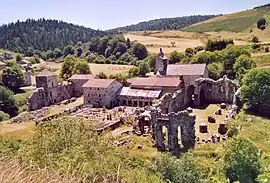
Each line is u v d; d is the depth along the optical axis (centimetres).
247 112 8012
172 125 5766
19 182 1309
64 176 1520
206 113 8412
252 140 5600
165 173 3856
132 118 7850
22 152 2694
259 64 12169
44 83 11594
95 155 2586
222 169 4319
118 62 19200
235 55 12388
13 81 14888
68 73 15575
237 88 9206
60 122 3344
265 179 1078
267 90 7800
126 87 10556
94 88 10344
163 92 9719
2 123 8944
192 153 5197
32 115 9681
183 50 18538
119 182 1923
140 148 5691
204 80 9675
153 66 15288
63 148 2831
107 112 9188
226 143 5119
